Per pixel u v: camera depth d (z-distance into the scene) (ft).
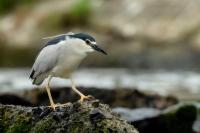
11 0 132.87
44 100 40.40
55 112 23.94
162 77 79.25
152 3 115.14
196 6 111.34
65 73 25.64
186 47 104.73
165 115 34.78
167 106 41.78
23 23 123.75
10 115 24.98
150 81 73.56
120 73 85.30
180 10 111.55
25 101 39.88
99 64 98.22
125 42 110.22
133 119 34.45
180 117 34.88
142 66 98.27
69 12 120.37
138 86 66.23
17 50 116.57
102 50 25.53
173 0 113.60
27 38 118.32
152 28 110.73
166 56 101.40
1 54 116.26
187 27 107.96
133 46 107.76
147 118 34.53
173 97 42.63
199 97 56.70
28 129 24.25
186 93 60.80
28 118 24.49
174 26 109.29
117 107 39.83
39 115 24.38
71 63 25.40
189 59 100.89
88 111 23.43
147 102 41.86
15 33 120.78
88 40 25.39
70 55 25.27
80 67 96.99
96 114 23.13
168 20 110.83
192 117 35.04
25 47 116.78
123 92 41.63
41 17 122.93
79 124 23.18
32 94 40.45
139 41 109.60
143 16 113.91
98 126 22.95
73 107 23.71
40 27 121.08
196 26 107.65
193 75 82.53
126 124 23.59
